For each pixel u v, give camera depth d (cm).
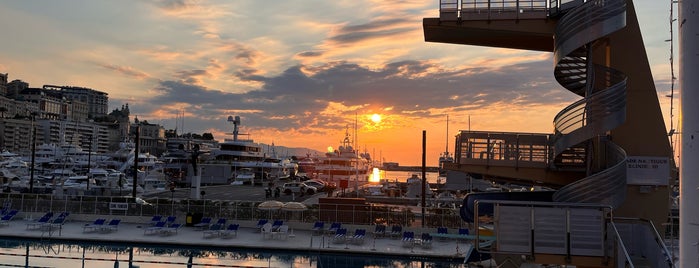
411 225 3127
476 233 1414
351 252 2545
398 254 2517
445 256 2466
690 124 700
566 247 1338
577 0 1972
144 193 6234
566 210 1347
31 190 5175
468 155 2334
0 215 3177
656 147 1956
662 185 1936
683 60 716
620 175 1722
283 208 3150
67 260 2258
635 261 1371
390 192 7219
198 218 3244
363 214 3164
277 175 10594
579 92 2286
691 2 712
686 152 702
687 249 687
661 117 1959
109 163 10475
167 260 2325
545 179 2231
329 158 9306
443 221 3095
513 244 1358
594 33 1795
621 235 1438
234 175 9406
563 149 1844
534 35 2155
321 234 3014
